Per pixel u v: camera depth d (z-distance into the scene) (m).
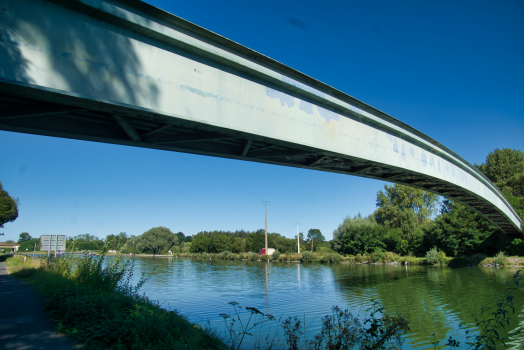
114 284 13.43
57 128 8.95
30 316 8.59
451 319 14.01
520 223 45.72
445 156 20.64
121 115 7.99
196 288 24.25
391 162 15.76
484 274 32.62
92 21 7.18
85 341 6.36
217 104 9.04
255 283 27.67
